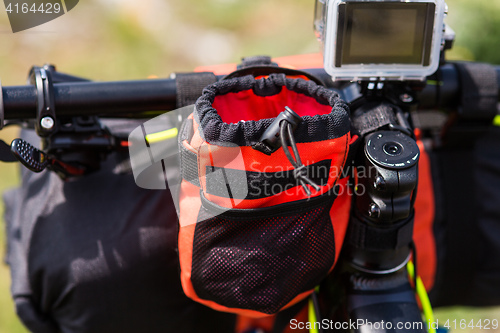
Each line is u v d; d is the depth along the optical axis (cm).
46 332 96
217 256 72
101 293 90
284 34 258
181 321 96
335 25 75
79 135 88
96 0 263
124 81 83
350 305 79
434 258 102
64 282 90
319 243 73
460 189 102
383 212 73
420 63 77
